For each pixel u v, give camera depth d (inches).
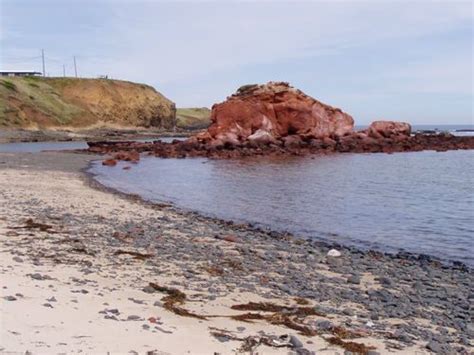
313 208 1033.5
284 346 287.9
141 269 487.8
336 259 608.1
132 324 294.0
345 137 3093.0
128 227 733.9
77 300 331.9
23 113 4685.0
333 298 436.5
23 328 255.6
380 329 356.5
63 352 231.0
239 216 941.2
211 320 335.6
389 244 724.0
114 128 5605.3
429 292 483.8
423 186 1406.3
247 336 301.9
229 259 569.3
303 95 3221.0
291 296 432.8
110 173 1707.7
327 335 327.0
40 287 353.1
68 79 5910.4
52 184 1269.7
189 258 561.0
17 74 6766.7
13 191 1077.8
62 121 5059.1
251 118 2999.5
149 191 1280.8
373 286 494.6
